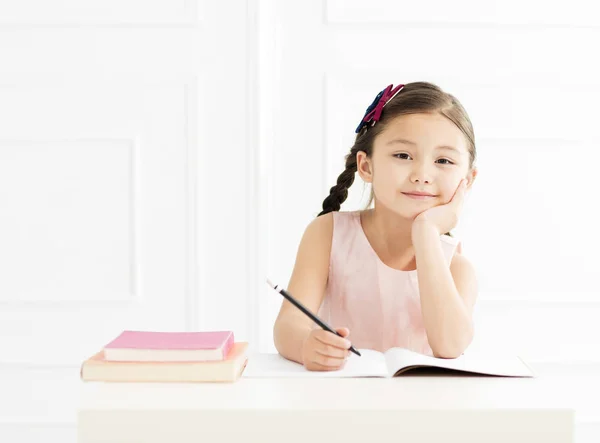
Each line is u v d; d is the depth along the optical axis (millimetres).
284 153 1915
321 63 1905
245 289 1921
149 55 1905
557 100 1898
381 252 1301
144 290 1925
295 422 800
